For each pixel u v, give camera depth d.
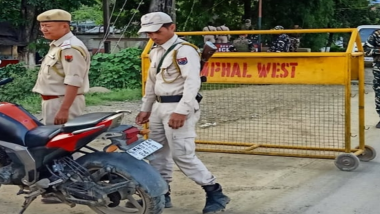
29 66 16.14
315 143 7.74
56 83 4.96
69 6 17.62
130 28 24.56
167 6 16.27
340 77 6.10
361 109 6.55
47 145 4.18
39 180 4.27
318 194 5.39
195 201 5.16
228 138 8.05
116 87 14.12
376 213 4.84
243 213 4.82
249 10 24.78
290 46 16.73
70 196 4.23
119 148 4.08
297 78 6.23
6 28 19.86
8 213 4.82
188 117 4.53
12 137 4.28
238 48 17.30
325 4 25.33
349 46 6.10
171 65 4.50
